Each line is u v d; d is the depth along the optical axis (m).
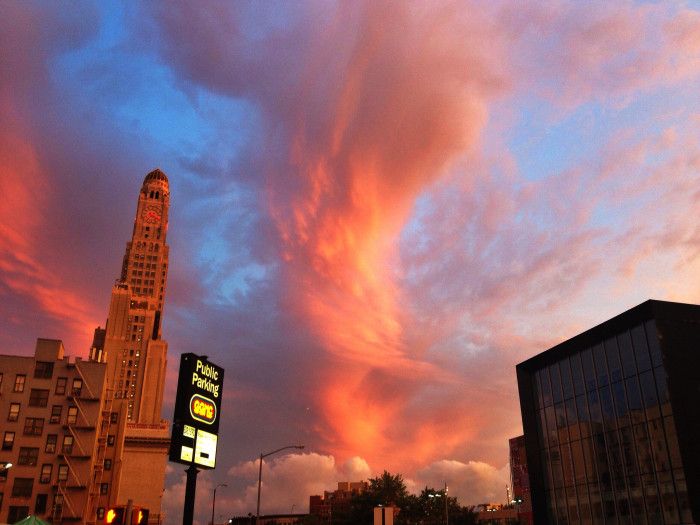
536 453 51.59
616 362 43.47
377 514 34.78
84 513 89.88
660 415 38.75
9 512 88.06
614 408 43.09
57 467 91.62
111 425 110.94
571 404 48.00
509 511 127.56
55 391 95.88
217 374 30.31
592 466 44.75
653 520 38.31
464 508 118.75
